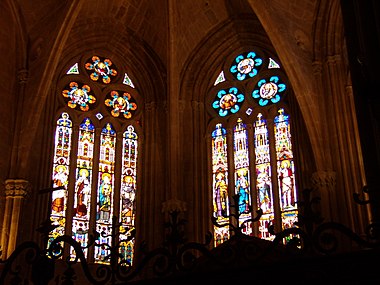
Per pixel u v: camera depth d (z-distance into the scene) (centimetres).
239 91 2694
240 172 2534
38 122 2398
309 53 2439
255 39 2720
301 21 2455
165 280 950
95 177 2542
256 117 2606
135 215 2534
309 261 852
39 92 2400
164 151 2623
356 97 1011
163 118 2692
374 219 900
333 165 2216
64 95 2628
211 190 2555
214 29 2766
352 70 1030
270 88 2633
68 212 2423
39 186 2388
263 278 884
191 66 2748
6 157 2330
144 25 2753
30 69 2495
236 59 2756
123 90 2756
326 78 2364
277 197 2408
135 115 2730
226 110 2684
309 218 890
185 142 2623
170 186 2425
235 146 2595
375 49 1012
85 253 2392
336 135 2250
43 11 2533
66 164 2511
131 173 2619
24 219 2297
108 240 2455
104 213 2500
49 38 2466
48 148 2477
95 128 2639
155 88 2752
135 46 2791
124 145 2659
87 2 2641
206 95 2734
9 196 2259
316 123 2277
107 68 2769
